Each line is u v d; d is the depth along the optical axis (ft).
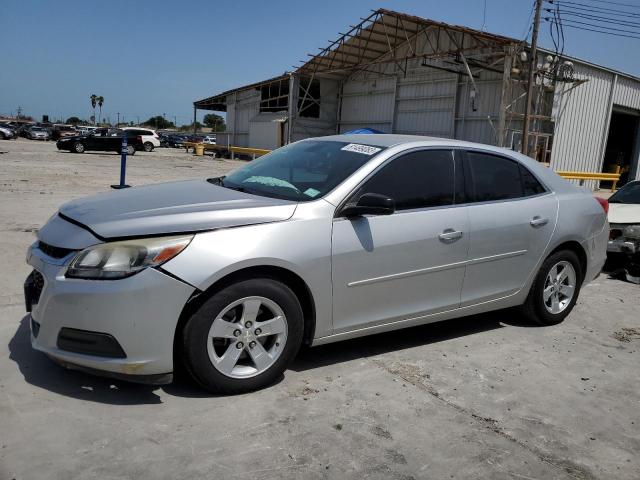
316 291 11.66
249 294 10.80
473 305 14.71
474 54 76.89
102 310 9.82
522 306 16.46
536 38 63.16
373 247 12.32
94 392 10.87
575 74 73.26
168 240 10.23
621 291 21.98
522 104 72.79
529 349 14.90
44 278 10.35
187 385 11.46
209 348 10.61
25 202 34.37
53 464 8.55
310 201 11.93
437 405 11.36
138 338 9.95
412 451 9.65
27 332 13.56
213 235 10.52
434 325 16.44
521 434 10.50
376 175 12.80
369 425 10.38
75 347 10.09
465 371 13.16
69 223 11.09
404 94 92.17
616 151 93.25
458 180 14.26
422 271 13.26
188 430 9.76
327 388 11.76
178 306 10.12
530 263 15.64
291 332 11.46
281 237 11.09
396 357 13.75
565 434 10.62
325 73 102.47
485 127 77.61
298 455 9.26
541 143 72.74
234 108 135.64
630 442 10.52
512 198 15.40
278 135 112.68
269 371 11.37
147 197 12.14
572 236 16.46
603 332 16.78
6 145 116.78
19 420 9.68
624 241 23.59
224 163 102.17
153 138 130.31
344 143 14.38
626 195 27.22
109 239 10.14
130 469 8.57
